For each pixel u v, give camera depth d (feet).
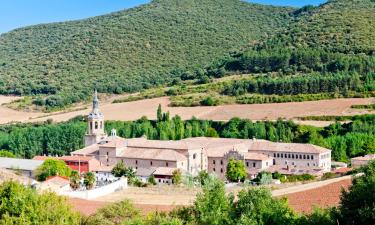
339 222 216.33
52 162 598.75
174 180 583.99
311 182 479.41
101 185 528.63
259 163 653.30
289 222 228.22
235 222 228.84
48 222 215.92
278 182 535.19
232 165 606.14
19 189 227.40
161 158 648.79
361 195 213.66
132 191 478.18
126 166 638.12
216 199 247.91
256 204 232.53
